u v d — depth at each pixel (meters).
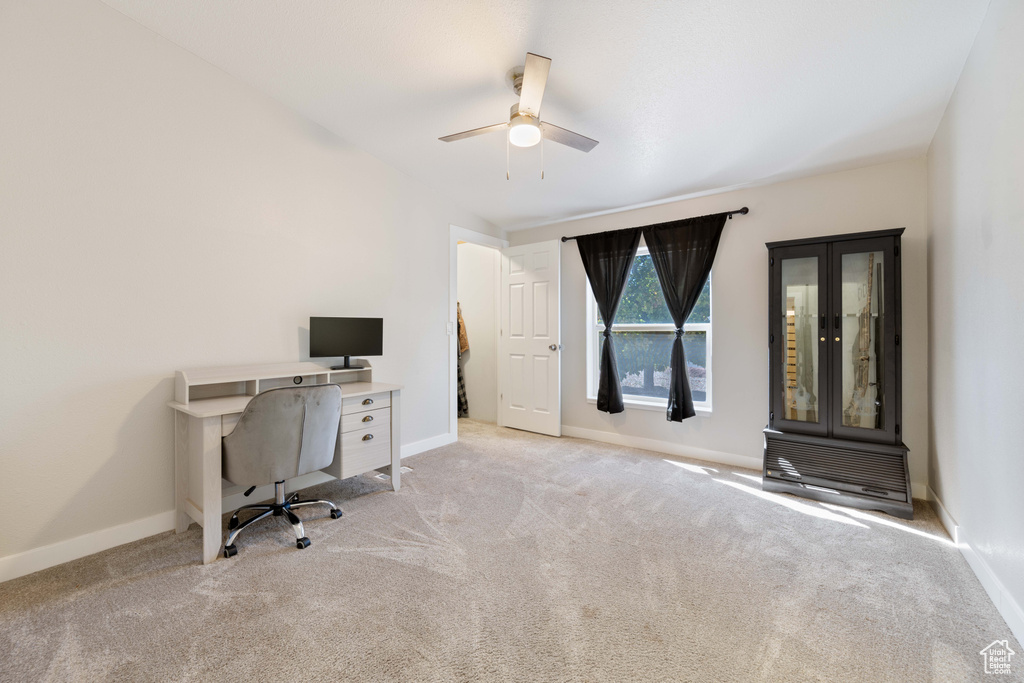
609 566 1.94
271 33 2.17
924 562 1.96
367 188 3.29
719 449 3.47
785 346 2.90
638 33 1.88
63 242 1.97
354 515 2.49
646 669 1.35
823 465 2.73
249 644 1.46
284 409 2.06
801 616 1.60
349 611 1.64
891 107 2.23
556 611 1.63
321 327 2.87
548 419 4.32
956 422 2.13
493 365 4.99
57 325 1.96
